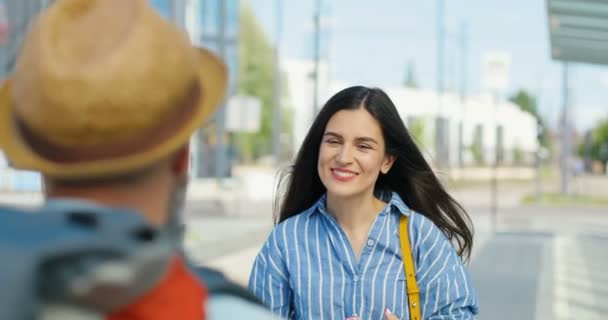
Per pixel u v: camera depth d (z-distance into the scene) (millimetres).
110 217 1035
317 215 3189
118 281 1015
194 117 1215
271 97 71188
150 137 1178
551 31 14109
